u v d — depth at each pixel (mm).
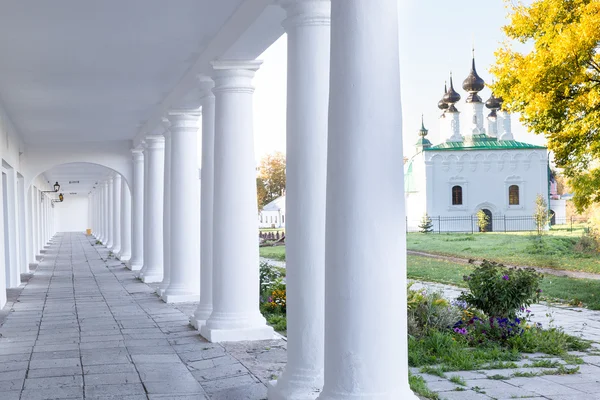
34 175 22109
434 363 7969
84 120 17656
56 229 64812
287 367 6309
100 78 12336
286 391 6098
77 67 11438
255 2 7266
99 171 33656
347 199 4602
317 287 6262
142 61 11062
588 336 9727
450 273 18312
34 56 10648
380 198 4570
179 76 12242
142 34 9391
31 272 21453
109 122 18141
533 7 17328
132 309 13039
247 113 9328
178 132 13633
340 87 4652
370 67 4578
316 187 6297
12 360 8344
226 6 8070
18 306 13664
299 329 6234
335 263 4660
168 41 9781
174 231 14016
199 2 7910
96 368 7840
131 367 7871
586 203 17062
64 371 7699
